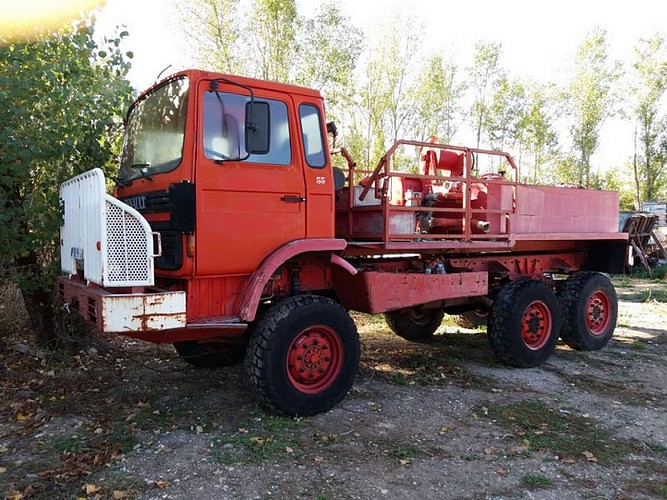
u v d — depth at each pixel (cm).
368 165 1905
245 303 430
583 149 2928
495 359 669
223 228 432
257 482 353
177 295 399
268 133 448
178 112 437
